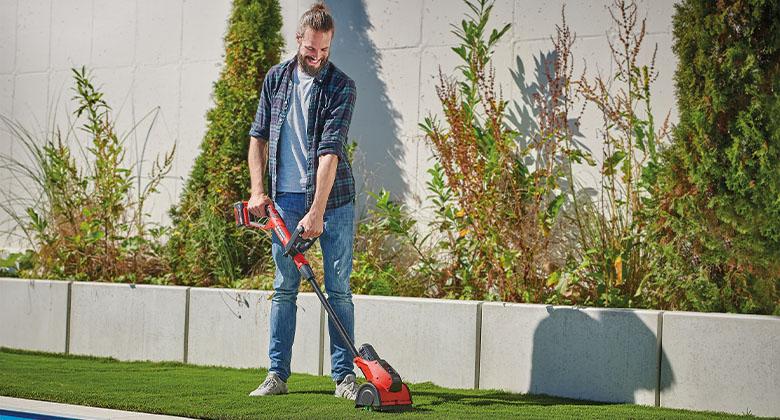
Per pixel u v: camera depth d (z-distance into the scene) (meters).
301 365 5.25
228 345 5.48
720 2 4.47
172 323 5.68
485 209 5.16
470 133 5.38
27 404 3.98
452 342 4.83
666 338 4.31
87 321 6.00
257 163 4.40
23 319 6.25
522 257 5.03
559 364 4.55
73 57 7.78
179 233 6.34
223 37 7.01
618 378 4.41
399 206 6.00
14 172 7.97
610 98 5.55
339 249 4.31
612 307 4.69
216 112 6.40
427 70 6.23
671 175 4.68
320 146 4.16
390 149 6.32
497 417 3.73
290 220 4.34
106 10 7.64
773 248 4.36
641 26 5.52
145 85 7.42
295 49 6.71
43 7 7.95
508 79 5.92
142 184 7.38
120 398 4.11
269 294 5.35
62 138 7.78
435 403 4.18
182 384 4.66
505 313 4.71
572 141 5.65
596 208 5.30
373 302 5.05
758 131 4.37
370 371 3.85
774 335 4.08
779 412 4.06
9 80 8.09
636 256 4.85
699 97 4.58
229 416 3.64
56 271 6.45
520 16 5.90
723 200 4.44
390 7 6.39
